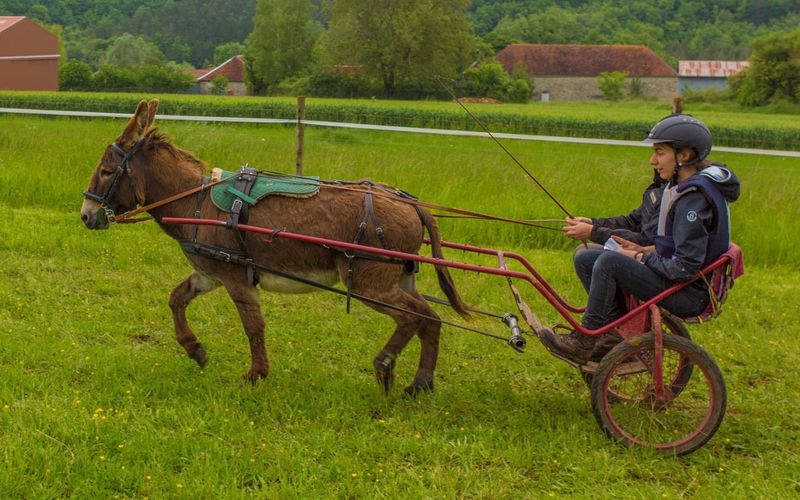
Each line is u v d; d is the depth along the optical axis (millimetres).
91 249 9305
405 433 5320
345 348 7000
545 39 143250
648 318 5355
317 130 20031
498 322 7797
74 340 6703
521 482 4789
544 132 31453
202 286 6215
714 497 4570
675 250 5086
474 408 5840
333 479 4707
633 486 4781
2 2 175000
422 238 5898
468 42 71500
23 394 5512
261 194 5703
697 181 5020
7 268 8555
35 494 4289
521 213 10891
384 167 12570
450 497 4492
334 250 5660
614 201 11375
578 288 8812
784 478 4863
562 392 6324
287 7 85562
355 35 67625
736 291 8938
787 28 166500
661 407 5535
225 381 6156
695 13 178500
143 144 6020
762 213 11203
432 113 34188
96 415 5105
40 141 14117
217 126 18922
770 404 6031
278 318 7668
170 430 5184
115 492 4430
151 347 6805
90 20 178375
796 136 31641
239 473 4664
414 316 5801
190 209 5949
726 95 78875
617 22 163375
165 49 161750
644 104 77562
